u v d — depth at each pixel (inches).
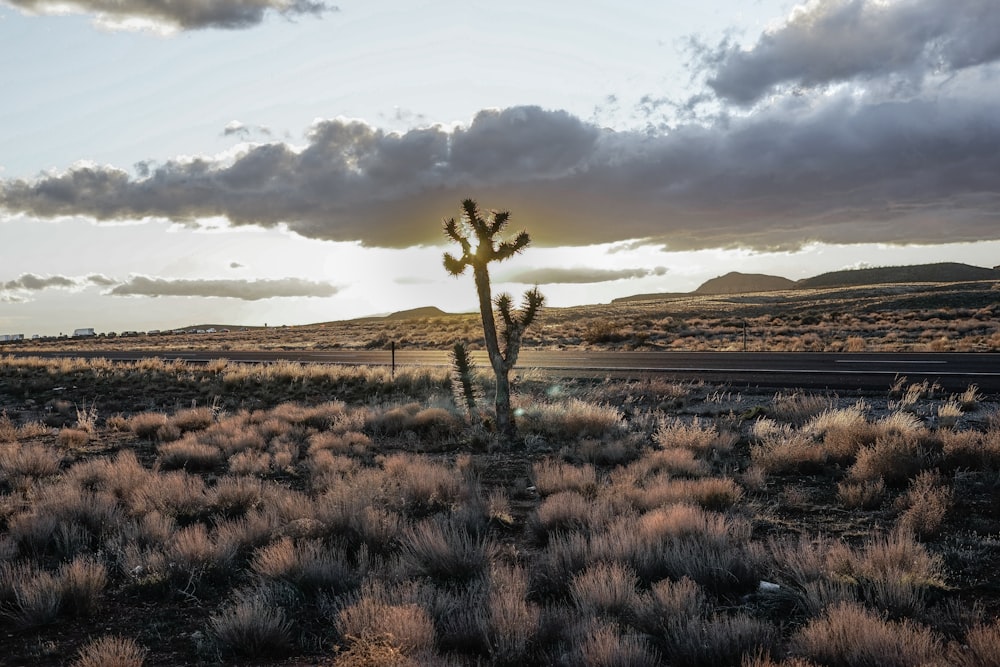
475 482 417.7
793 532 309.0
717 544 264.7
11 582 247.8
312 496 400.5
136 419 716.7
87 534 322.3
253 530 306.5
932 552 265.0
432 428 631.2
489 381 946.7
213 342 3093.0
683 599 210.5
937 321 2000.5
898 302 3459.6
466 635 200.4
